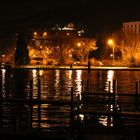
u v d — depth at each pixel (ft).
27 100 120.98
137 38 520.83
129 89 208.74
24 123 107.04
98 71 376.68
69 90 202.39
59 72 361.92
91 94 140.26
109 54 503.20
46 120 117.91
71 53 517.14
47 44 565.12
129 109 134.62
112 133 91.40
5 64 444.55
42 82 253.44
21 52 446.19
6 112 126.52
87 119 110.83
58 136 82.28
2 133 84.07
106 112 100.63
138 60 469.57
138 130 86.84
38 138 82.53
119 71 375.66
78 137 81.20
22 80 271.28
